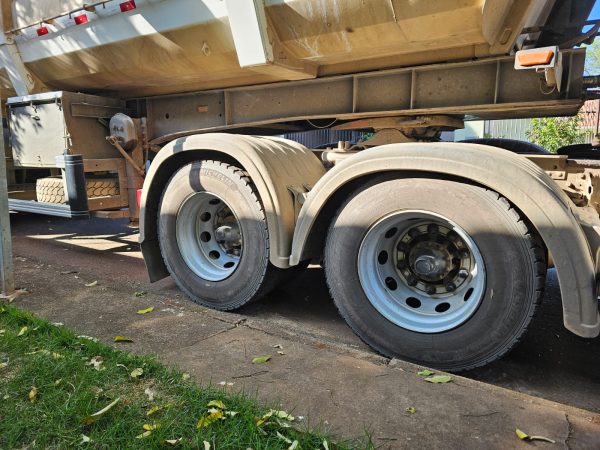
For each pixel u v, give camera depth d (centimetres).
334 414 226
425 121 432
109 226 783
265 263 361
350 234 310
